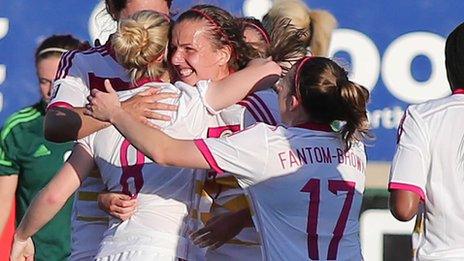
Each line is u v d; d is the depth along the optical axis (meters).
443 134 13.58
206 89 13.70
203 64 13.86
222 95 13.67
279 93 13.55
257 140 12.90
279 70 13.97
